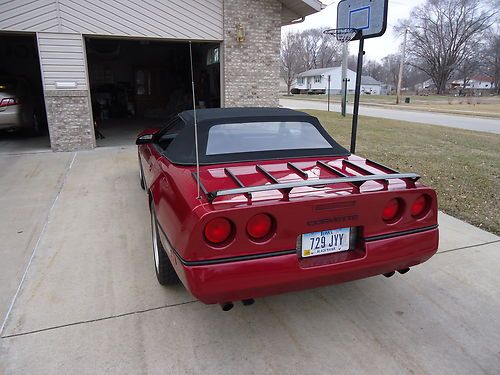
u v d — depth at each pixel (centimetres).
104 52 1503
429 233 246
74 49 812
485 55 6862
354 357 226
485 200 516
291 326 254
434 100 4684
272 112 335
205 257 201
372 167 287
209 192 210
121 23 835
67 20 796
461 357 226
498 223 433
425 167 712
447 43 6600
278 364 220
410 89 9119
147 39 883
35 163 716
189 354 227
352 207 222
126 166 689
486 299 284
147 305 273
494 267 331
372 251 231
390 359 224
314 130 324
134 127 1251
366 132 1263
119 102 1606
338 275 226
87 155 791
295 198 212
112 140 985
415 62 7231
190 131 295
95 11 809
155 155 345
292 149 299
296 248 217
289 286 218
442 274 320
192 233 199
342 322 258
